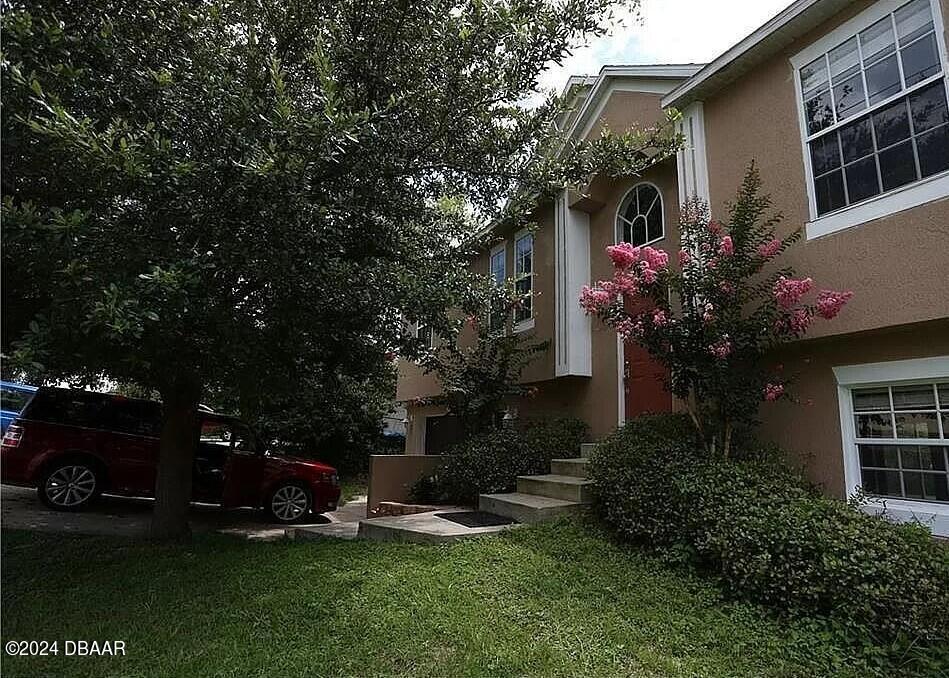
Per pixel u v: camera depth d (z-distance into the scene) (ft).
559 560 17.65
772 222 20.01
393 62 18.80
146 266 14.64
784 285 18.20
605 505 21.09
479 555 17.79
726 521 16.05
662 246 28.45
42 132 12.14
